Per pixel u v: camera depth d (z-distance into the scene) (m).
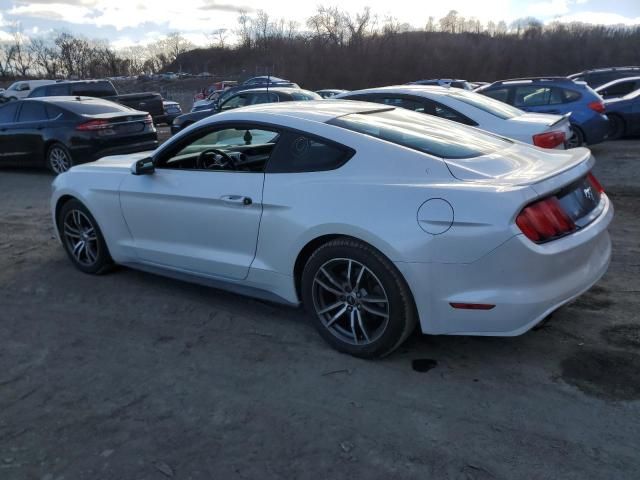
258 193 3.61
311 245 3.46
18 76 71.50
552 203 3.04
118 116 10.30
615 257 4.95
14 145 10.72
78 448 2.70
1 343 3.82
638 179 8.22
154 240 4.36
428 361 3.36
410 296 3.13
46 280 4.95
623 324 3.66
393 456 2.56
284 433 2.76
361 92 7.41
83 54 74.56
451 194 2.97
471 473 2.44
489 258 2.88
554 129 6.43
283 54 67.81
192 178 4.01
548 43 71.12
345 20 69.00
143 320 4.09
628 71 16.56
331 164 3.41
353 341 3.40
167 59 90.31
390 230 3.05
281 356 3.49
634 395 2.92
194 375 3.32
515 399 2.94
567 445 2.58
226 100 13.27
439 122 4.08
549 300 2.94
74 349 3.70
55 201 5.05
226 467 2.54
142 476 2.49
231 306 4.27
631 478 2.37
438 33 77.88
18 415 2.98
